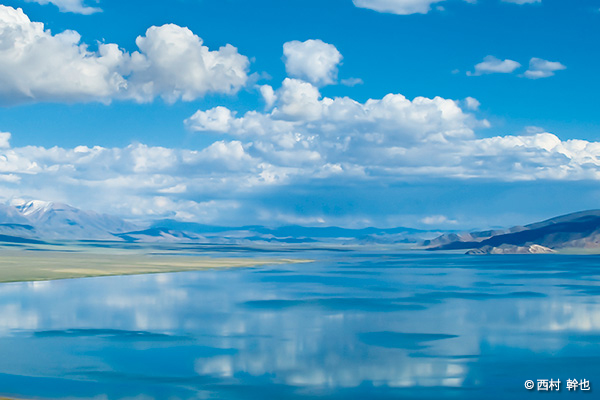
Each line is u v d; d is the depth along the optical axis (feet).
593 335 212.84
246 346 196.24
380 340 205.26
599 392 147.02
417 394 146.10
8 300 311.88
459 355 183.42
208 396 145.38
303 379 158.92
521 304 293.23
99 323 238.89
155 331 222.48
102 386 152.66
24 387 151.53
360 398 143.54
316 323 239.09
